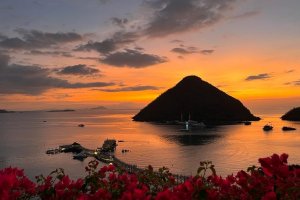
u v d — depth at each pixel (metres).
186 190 5.41
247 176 5.93
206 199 5.46
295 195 4.91
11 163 131.88
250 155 142.00
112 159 132.25
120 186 6.32
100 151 156.38
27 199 6.14
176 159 133.38
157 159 134.38
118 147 173.75
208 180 6.39
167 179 7.28
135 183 6.21
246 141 193.62
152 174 7.35
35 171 113.94
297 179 5.00
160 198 4.77
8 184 4.90
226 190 6.11
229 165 119.19
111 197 5.82
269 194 4.89
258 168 6.04
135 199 4.84
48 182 6.45
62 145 178.25
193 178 6.32
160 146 174.62
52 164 128.12
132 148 168.75
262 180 5.63
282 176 5.04
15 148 180.38
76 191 6.29
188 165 120.25
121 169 7.28
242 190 5.98
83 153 146.62
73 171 112.06
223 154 144.88
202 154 145.00
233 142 188.75
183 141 196.25
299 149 160.88
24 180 6.16
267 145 175.75
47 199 6.17
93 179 6.36
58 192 6.17
